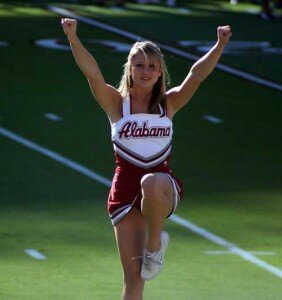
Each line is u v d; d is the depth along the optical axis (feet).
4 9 315.17
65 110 196.44
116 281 110.63
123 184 81.05
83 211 138.31
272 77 233.35
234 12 334.44
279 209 142.20
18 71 228.22
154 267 79.66
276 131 188.55
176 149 173.37
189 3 352.08
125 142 80.79
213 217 137.18
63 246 123.13
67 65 235.81
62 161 164.04
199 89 216.33
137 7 332.80
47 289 106.73
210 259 120.06
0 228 129.59
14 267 114.52
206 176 158.51
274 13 334.44
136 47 81.20
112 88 81.87
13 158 164.55
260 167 165.27
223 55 255.29
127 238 81.20
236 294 106.83
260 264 118.62
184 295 105.91
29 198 144.15
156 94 81.46
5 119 188.75
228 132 186.09
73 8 322.14
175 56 249.55
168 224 133.18
